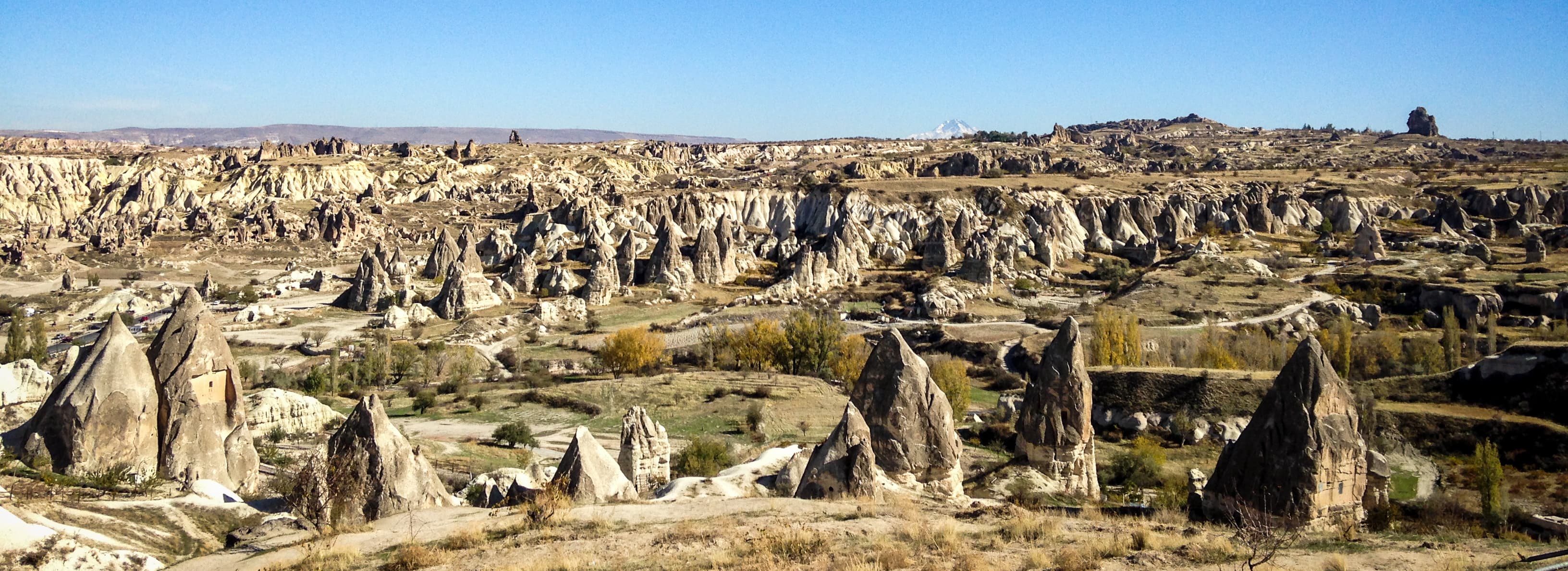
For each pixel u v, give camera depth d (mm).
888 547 26125
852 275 155625
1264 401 33938
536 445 69312
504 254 172125
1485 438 59375
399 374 94750
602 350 102375
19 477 32969
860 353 94125
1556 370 61594
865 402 38781
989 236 161875
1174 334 103062
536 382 91438
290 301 136250
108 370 36562
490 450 65188
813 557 25625
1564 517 47969
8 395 51844
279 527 30875
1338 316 108938
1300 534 28094
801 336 97438
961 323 123812
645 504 32938
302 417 62188
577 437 36219
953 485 37969
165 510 31094
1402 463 59688
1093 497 43938
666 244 150125
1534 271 124375
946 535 26906
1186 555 24672
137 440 36844
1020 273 154875
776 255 173125
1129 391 74125
